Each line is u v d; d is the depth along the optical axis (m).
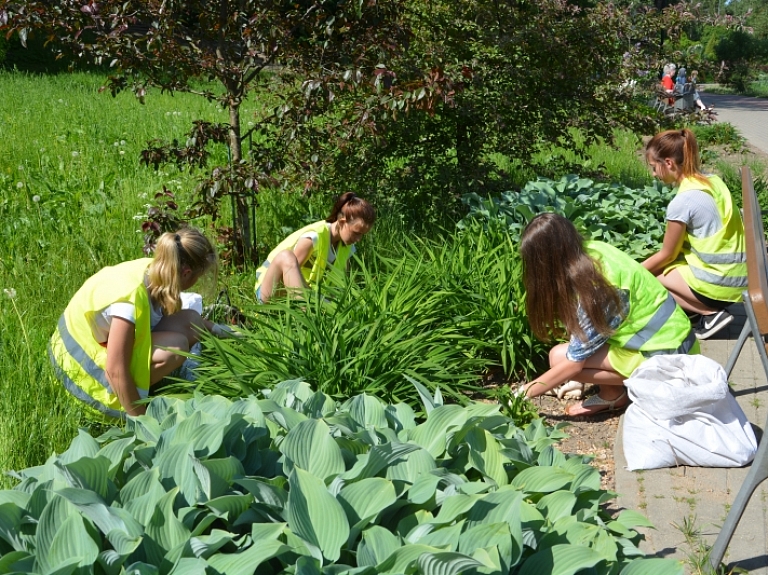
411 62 7.21
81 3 5.74
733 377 4.71
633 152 12.62
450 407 2.91
